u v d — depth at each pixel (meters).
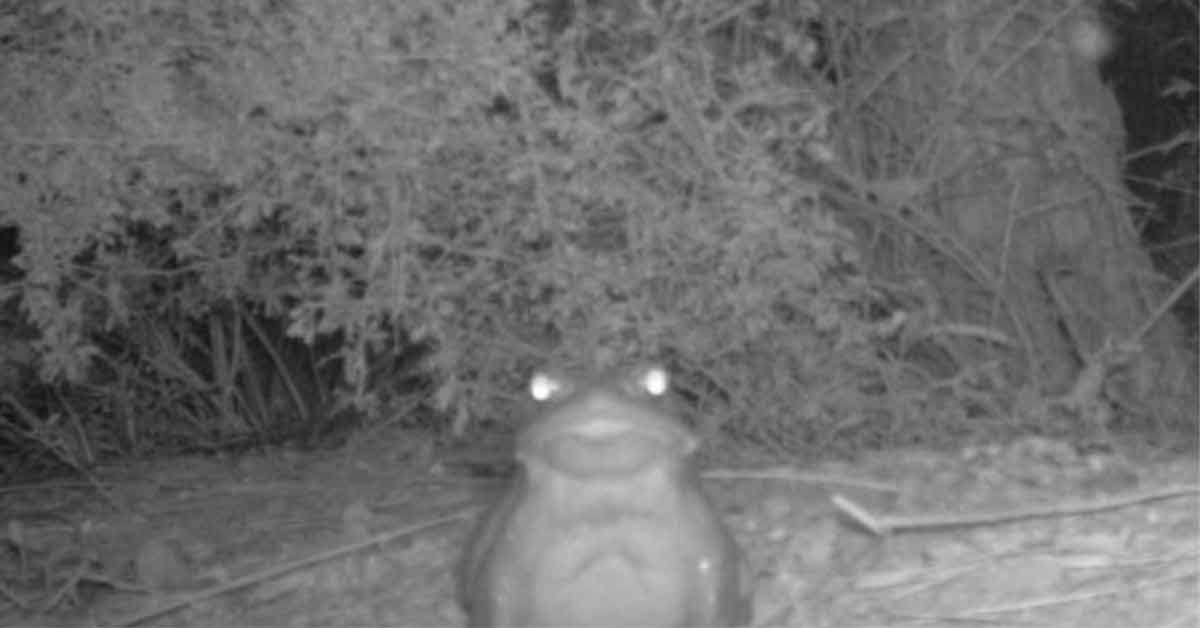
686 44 1.48
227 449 1.88
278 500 1.63
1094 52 1.80
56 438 1.82
